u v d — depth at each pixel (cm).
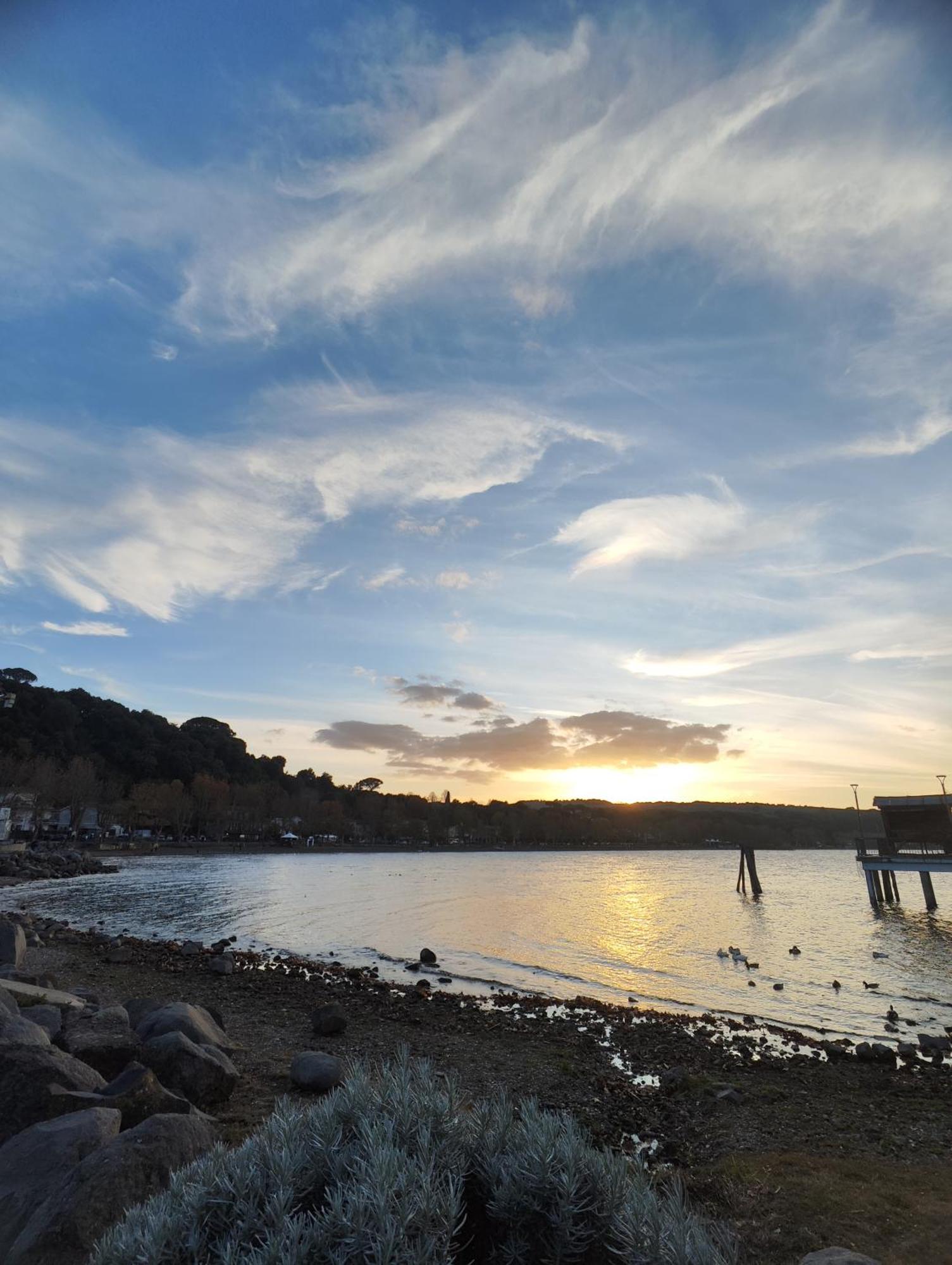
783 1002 1944
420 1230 335
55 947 2436
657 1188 719
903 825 4738
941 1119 1004
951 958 2670
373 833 17325
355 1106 454
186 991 1789
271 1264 307
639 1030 1571
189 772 14825
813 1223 632
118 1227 359
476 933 3269
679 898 5225
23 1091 701
